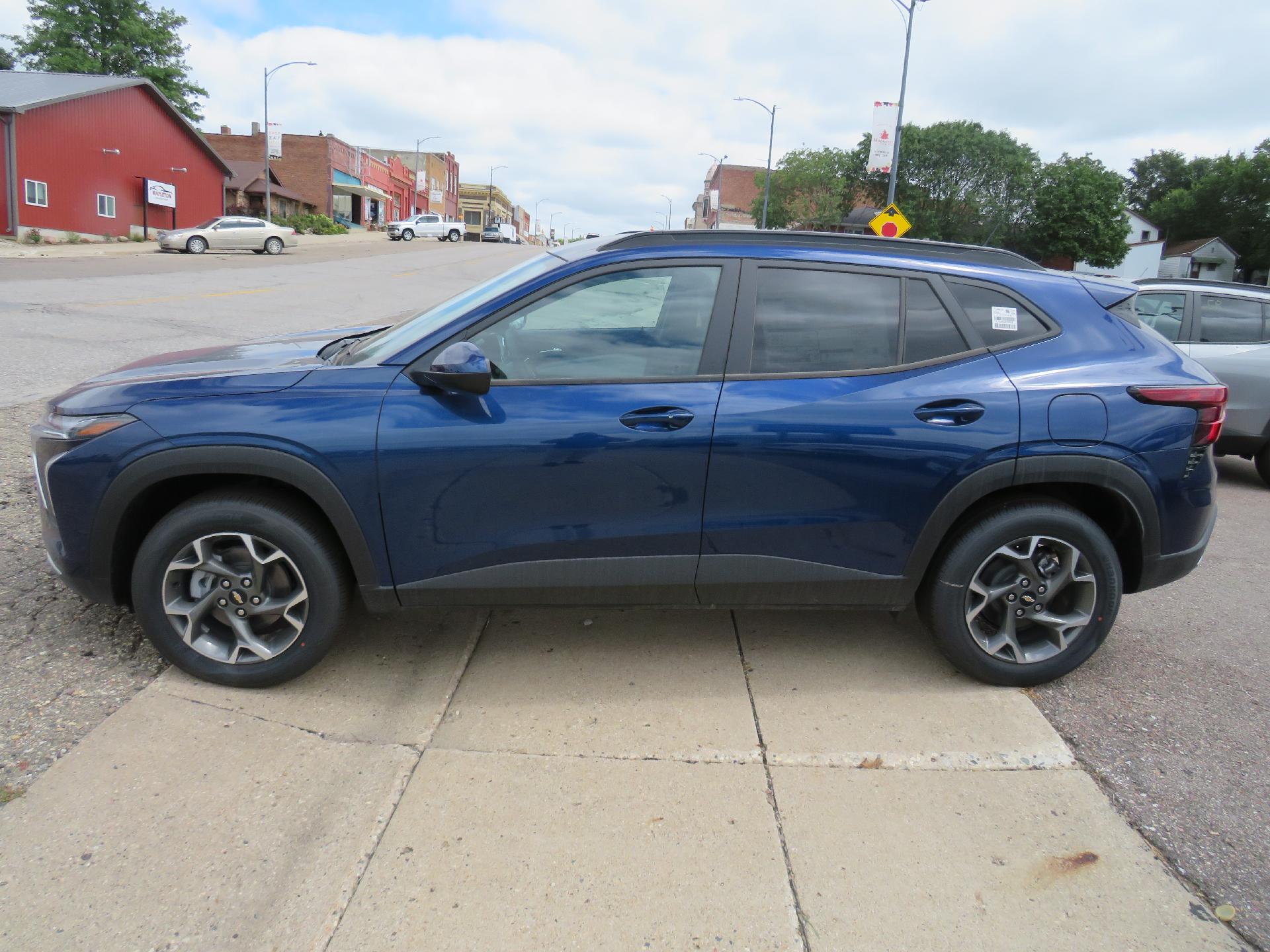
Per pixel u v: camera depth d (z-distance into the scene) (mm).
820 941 2178
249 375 3111
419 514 3023
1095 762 2955
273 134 49875
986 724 3152
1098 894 2361
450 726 3045
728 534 3098
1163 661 3744
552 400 3012
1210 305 7473
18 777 2633
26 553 4176
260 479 3197
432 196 88688
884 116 22516
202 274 21672
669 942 2156
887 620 3998
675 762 2877
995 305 3273
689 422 3014
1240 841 2584
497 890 2299
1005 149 51562
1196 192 76250
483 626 3809
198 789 2637
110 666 3289
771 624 3918
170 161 37281
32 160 30312
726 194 87500
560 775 2787
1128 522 3303
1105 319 3332
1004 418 3105
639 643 3701
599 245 3316
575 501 3041
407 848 2439
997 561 3279
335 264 29531
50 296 14461
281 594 3170
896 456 3070
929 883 2379
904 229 19219
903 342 3186
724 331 3133
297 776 2725
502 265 33719
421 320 3459
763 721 3129
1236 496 7145
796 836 2545
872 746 2998
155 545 3031
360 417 2979
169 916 2172
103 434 2992
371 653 3527
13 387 7188
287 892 2266
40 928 2111
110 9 48031
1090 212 52688
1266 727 3219
